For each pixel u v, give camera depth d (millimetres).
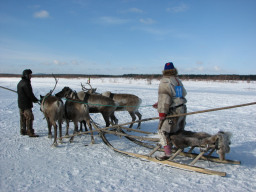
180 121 4715
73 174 4250
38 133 7340
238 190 3621
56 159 5055
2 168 4504
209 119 9945
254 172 4340
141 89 25234
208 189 3652
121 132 6305
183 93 4773
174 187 3725
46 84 33375
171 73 4574
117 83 38438
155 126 8711
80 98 6980
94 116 10523
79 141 6551
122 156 5266
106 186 3768
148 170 4445
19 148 5777
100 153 5477
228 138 4398
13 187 3729
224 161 4711
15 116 9938
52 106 6109
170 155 4648
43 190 3631
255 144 6121
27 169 4473
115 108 7504
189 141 4461
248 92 22938
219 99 16609
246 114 11258
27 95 6633
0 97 16672
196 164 4758
